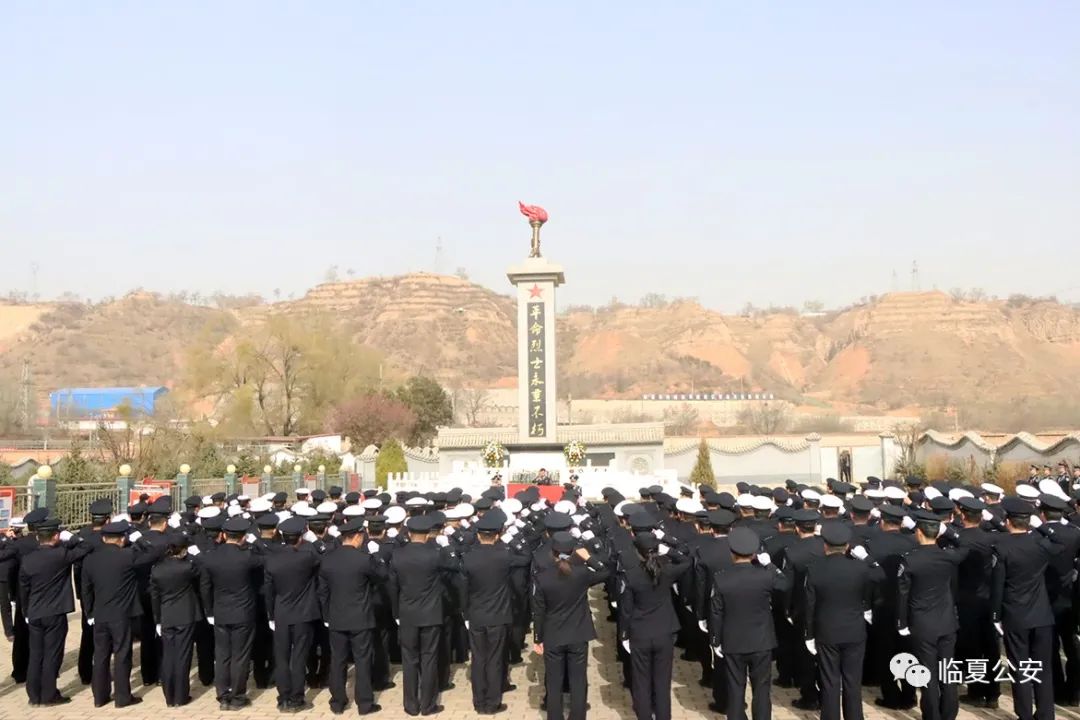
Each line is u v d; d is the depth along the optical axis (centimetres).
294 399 6631
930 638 900
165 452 3078
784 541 1067
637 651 901
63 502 1886
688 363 16688
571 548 893
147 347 16412
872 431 8944
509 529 1152
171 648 1029
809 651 934
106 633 1026
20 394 7694
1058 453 3033
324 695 1093
